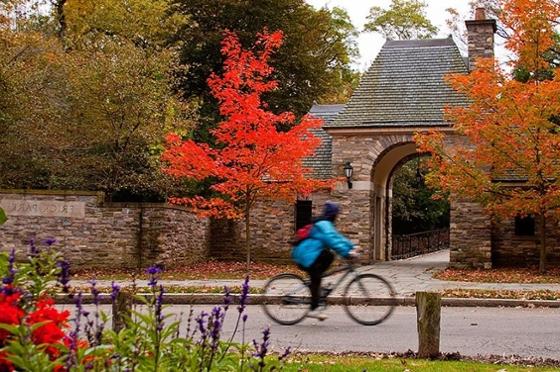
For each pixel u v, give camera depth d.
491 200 24.11
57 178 27.34
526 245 27.19
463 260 26.83
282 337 11.34
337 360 8.98
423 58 30.23
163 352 4.47
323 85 40.09
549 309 15.16
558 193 22.59
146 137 25.34
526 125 22.52
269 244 29.84
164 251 24.97
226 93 22.47
